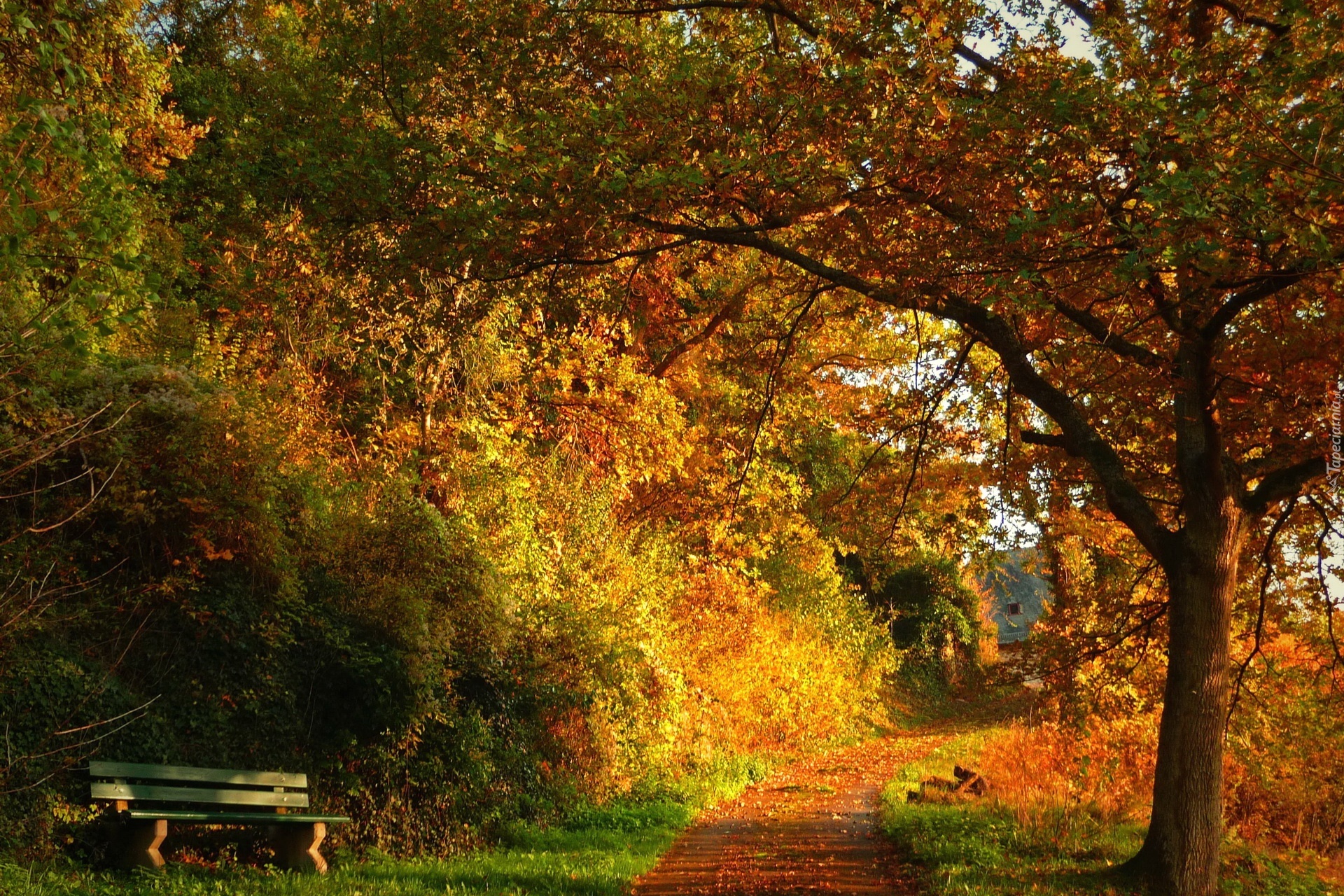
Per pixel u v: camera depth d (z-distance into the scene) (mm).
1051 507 13062
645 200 9328
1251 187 7590
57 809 7695
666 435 20750
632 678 16375
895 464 15203
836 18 10664
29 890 6367
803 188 9797
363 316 11766
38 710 8008
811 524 27281
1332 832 13445
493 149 9367
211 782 8766
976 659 39500
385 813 10852
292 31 22266
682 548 22297
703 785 17312
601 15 14523
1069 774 13914
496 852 11266
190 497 9609
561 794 13703
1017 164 8734
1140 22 11055
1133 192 8922
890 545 16219
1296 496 11094
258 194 11711
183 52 23000
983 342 12023
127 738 8594
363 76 12953
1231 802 13672
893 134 9180
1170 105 8523
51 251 6891
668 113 9844
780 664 24062
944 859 10555
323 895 7645
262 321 15086
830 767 22250
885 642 32219
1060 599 13258
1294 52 7980
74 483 9039
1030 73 9914
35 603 8305
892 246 10445
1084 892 9109
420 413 16984
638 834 13078
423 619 11195
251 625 9945
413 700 11023
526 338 19594
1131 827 12664
